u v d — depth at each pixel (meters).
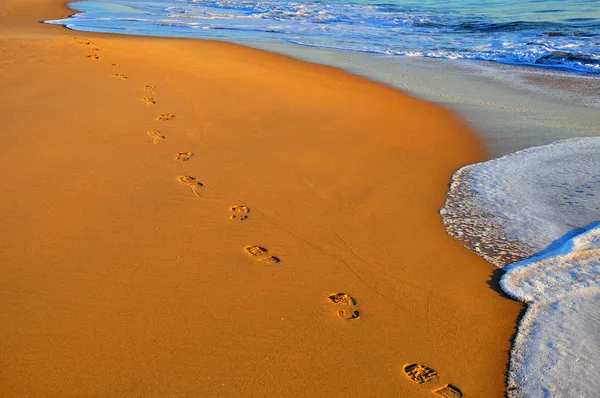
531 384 2.76
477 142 6.33
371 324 3.12
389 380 2.73
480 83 9.42
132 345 2.80
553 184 5.14
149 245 3.69
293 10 19.27
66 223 3.85
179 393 2.55
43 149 5.01
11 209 3.96
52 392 2.49
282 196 4.59
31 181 4.40
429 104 7.86
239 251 3.72
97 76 7.59
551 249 4.04
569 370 2.84
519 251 4.02
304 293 3.35
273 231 4.03
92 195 4.27
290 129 6.22
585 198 4.84
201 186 4.61
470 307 3.35
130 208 4.14
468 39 13.87
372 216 4.41
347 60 11.06
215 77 8.30
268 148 5.60
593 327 3.17
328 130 6.29
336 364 2.81
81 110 6.13
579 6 19.17
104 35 12.92
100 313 3.01
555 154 5.89
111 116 6.05
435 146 6.13
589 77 9.83
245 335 2.95
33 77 7.24
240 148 5.53
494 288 3.57
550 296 3.46
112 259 3.49
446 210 4.64
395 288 3.49
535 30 14.66
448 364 2.87
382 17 17.67
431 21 16.81
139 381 2.59
